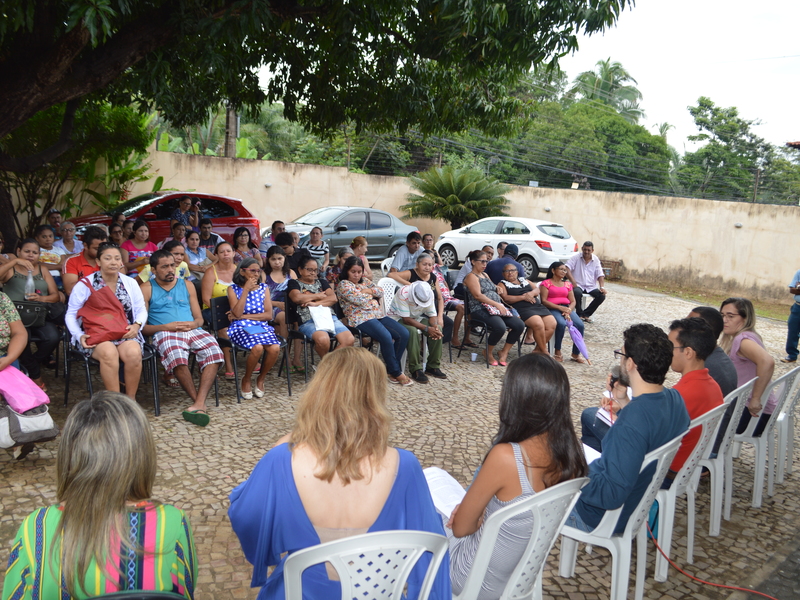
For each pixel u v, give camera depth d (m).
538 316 7.10
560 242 14.65
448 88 7.42
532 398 2.02
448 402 5.66
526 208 18.80
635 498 2.57
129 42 4.96
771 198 21.73
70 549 1.38
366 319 5.98
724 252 16.53
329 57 7.06
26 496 3.33
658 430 2.48
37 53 4.77
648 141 26.97
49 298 5.15
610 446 2.45
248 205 16.27
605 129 26.75
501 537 1.99
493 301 7.07
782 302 15.88
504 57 5.73
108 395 1.52
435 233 19.83
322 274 7.61
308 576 1.67
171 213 10.63
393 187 18.58
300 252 7.30
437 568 1.70
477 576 2.03
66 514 1.41
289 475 1.70
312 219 13.90
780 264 15.86
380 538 1.56
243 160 16.00
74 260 5.49
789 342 8.52
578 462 2.05
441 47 6.07
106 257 4.38
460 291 8.14
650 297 14.43
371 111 7.65
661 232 17.22
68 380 4.65
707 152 26.41
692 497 3.17
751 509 3.86
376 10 6.11
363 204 18.16
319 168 17.11
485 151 25.72
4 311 3.61
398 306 6.34
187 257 7.34
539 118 25.58
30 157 7.49
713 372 3.56
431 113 7.44
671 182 25.77
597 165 25.88
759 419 3.84
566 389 2.04
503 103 7.52
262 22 4.95
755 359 3.76
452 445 4.62
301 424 1.76
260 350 5.14
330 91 7.66
